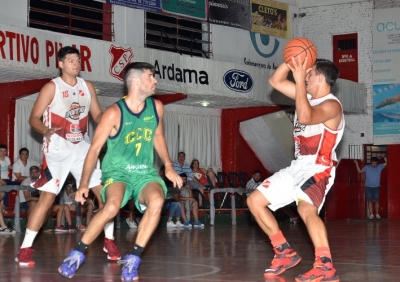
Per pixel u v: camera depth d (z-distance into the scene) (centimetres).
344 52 2000
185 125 1730
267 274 532
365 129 1962
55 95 618
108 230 650
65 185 1248
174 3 1667
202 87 1517
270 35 1933
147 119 515
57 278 521
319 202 501
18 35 1162
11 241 959
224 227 1389
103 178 522
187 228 1345
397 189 1828
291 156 1888
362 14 1975
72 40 1260
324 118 485
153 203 502
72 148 625
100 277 527
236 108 1800
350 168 1825
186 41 1742
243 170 1845
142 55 1385
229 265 613
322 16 2022
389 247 823
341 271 563
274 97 1692
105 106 1537
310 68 491
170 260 664
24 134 1395
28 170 1295
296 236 1062
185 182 1421
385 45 1916
